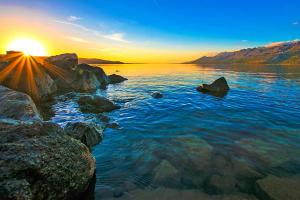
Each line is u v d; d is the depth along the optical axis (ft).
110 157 31.14
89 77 115.03
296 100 74.18
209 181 24.85
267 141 36.83
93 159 26.81
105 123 48.26
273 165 28.35
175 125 47.03
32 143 20.95
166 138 38.83
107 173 26.68
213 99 78.89
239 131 42.39
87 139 35.53
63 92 95.20
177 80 160.04
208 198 21.84
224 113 57.36
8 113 36.86
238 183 24.39
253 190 23.09
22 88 70.49
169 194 22.47
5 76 70.95
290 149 33.42
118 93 96.99
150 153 32.37
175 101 75.77
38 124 24.26
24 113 37.40
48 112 58.75
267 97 81.15
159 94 86.02
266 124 46.80
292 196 21.79
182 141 37.22
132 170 27.40
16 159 18.20
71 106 66.95
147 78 182.39
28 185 17.15
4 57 86.07
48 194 18.93
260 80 146.51
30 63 80.33
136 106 67.41
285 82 132.36
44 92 76.33
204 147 34.37
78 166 23.04
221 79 102.12
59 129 25.84
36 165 18.88
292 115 53.98
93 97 66.23
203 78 175.32
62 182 20.40
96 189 23.48
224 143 36.09
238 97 82.33
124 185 24.16
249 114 55.77
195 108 64.03
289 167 27.81
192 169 27.50
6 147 19.04
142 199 21.65
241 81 140.77
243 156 31.07
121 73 261.85
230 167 27.96
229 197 21.98
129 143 36.58
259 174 26.17
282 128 43.88
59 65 108.88
